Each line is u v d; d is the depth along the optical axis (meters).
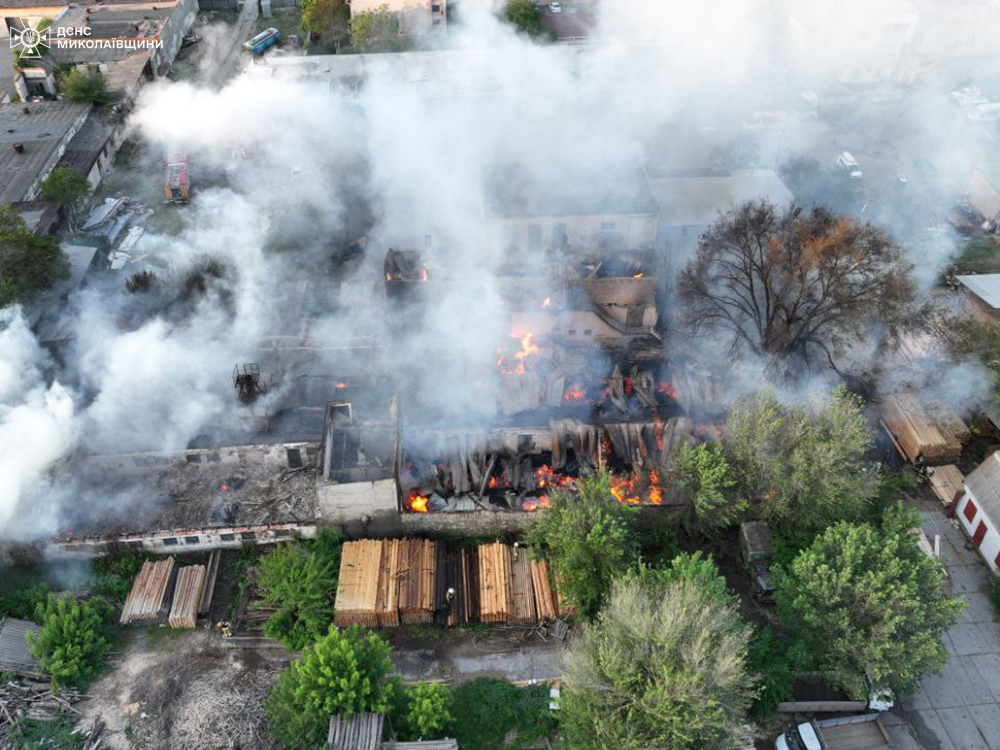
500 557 41.62
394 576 40.12
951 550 43.91
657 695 30.67
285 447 44.09
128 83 80.62
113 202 68.88
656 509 42.59
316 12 90.50
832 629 35.25
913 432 47.84
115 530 41.69
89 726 35.66
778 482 40.78
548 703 36.84
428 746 33.62
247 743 35.06
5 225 52.19
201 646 39.00
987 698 37.62
